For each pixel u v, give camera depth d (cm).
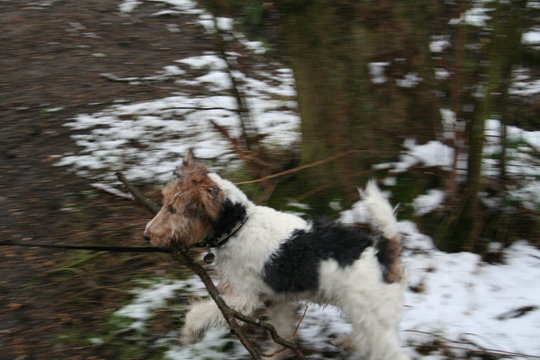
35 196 253
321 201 228
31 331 188
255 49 391
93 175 267
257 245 167
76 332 188
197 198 164
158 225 164
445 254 217
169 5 511
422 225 223
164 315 193
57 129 307
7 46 417
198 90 354
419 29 220
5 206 246
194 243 171
